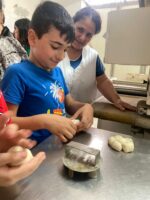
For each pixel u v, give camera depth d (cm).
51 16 62
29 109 66
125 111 84
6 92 60
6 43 108
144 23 63
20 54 114
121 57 68
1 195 32
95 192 34
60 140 54
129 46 66
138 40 64
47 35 62
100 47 226
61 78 82
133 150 50
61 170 40
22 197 32
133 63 67
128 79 158
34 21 65
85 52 112
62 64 104
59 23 61
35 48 67
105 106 92
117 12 66
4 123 31
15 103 60
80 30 99
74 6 270
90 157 40
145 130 73
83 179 37
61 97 76
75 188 35
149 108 75
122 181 38
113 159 45
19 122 54
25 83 64
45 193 33
